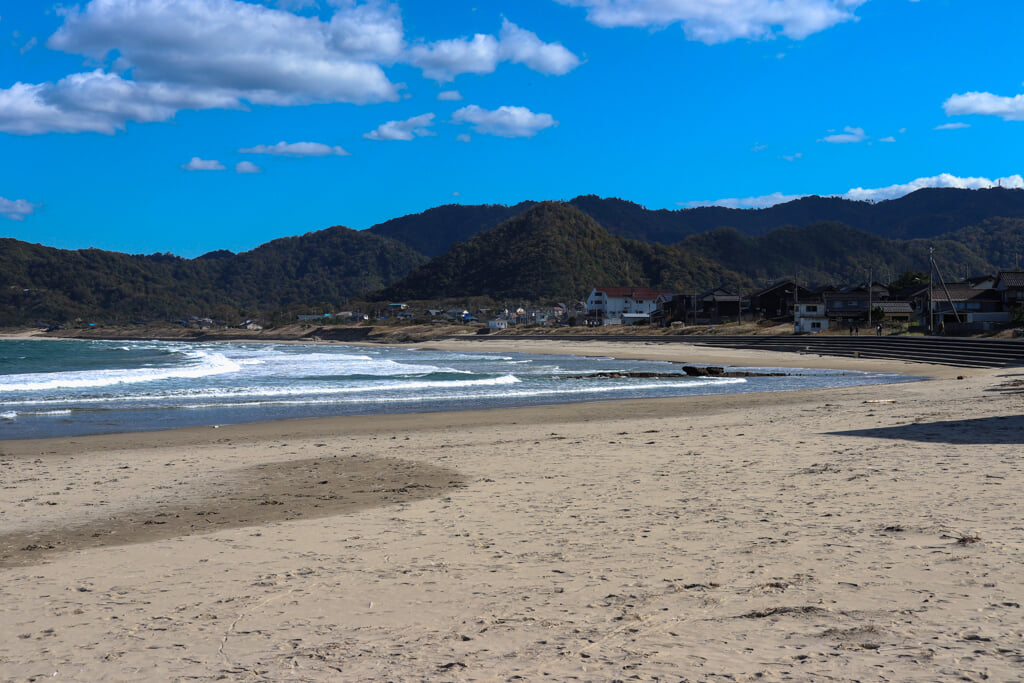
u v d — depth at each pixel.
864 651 3.97
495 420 21.03
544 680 3.79
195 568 6.41
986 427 13.78
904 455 10.93
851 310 85.25
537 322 151.00
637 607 4.92
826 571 5.45
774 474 9.89
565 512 8.14
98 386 34.38
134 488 10.91
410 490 10.17
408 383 35.91
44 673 4.16
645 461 11.73
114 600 5.56
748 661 3.91
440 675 3.93
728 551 6.16
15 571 6.50
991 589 4.86
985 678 3.56
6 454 15.47
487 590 5.46
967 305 71.00
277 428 19.67
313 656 4.29
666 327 103.12
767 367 49.94
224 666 4.18
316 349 107.19
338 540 7.29
